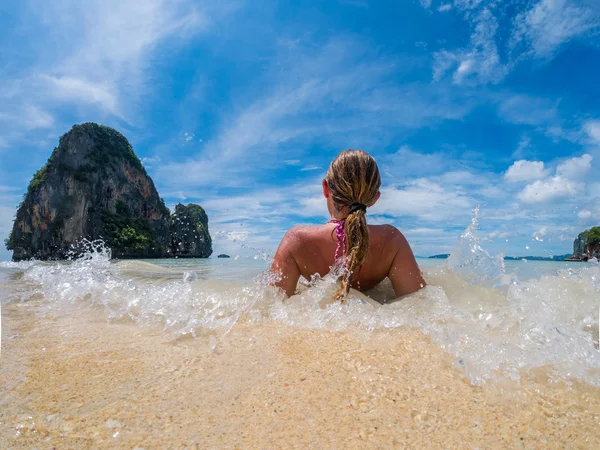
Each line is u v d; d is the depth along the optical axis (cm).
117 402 85
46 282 286
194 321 153
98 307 189
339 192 172
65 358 113
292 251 179
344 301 160
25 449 67
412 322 139
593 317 145
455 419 78
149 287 225
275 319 154
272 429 75
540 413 79
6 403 84
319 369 103
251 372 102
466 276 240
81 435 72
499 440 71
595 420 76
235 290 190
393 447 69
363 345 121
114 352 119
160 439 71
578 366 100
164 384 95
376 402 85
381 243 174
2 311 184
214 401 86
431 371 100
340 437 72
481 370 99
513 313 141
